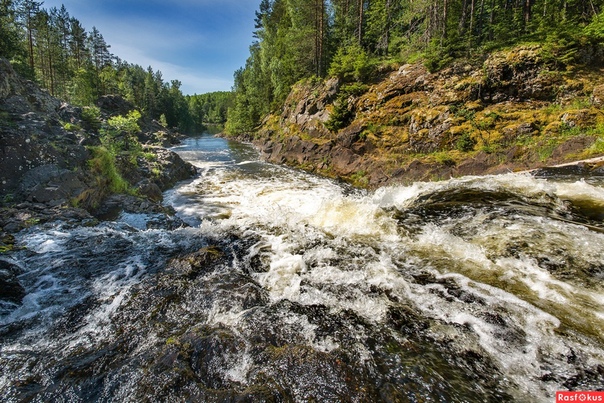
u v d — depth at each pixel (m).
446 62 19.64
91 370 3.07
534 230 5.80
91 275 5.12
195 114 92.94
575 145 11.70
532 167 11.89
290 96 35.09
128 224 8.51
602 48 15.91
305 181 17.12
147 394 2.71
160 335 3.63
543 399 2.67
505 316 3.75
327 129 23.44
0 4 30.86
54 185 8.53
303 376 2.89
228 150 34.41
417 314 3.92
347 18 32.69
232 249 6.24
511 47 17.78
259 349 3.27
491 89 16.83
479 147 14.46
